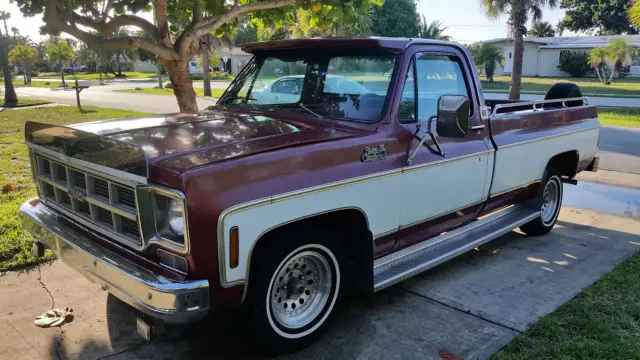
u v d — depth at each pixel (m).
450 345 3.66
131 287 2.92
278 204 3.07
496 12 24.52
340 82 4.08
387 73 3.94
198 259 2.82
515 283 4.71
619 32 69.19
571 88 6.41
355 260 3.84
